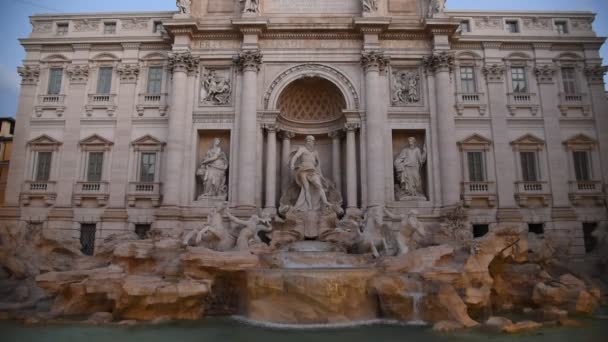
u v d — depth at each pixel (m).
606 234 29.92
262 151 31.45
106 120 32.94
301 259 22.47
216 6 33.66
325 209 28.34
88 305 19.39
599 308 22.12
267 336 15.64
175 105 30.92
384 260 21.22
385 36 32.69
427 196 30.77
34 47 34.19
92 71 33.97
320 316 17.81
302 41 32.53
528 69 33.81
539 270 23.97
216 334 16.00
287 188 30.78
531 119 32.91
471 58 33.59
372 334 15.89
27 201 31.86
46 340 15.23
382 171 29.84
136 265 21.59
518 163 32.22
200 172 30.94
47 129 33.19
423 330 16.52
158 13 34.59
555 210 31.42
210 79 32.25
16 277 23.95
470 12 34.28
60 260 26.05
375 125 30.41
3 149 40.62
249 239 25.28
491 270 22.75
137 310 18.19
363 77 31.89
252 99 30.88
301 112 34.34
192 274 19.91
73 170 32.25
